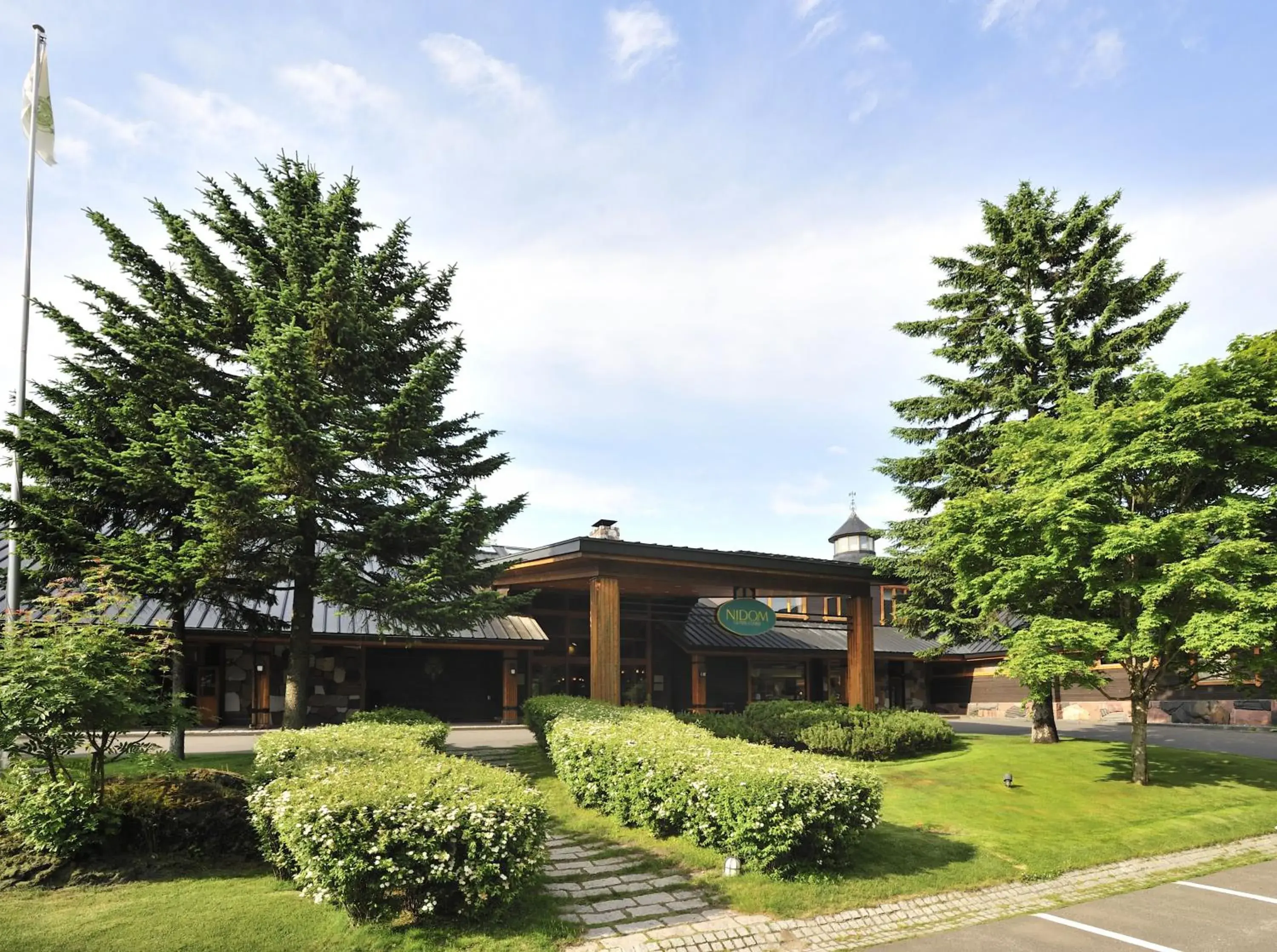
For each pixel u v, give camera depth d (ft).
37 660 26.63
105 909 23.41
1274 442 48.08
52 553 42.70
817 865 30.27
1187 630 43.86
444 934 22.48
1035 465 52.80
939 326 71.61
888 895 28.91
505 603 51.93
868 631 81.35
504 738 71.26
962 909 28.43
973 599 55.77
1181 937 25.68
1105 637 46.24
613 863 31.24
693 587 78.54
